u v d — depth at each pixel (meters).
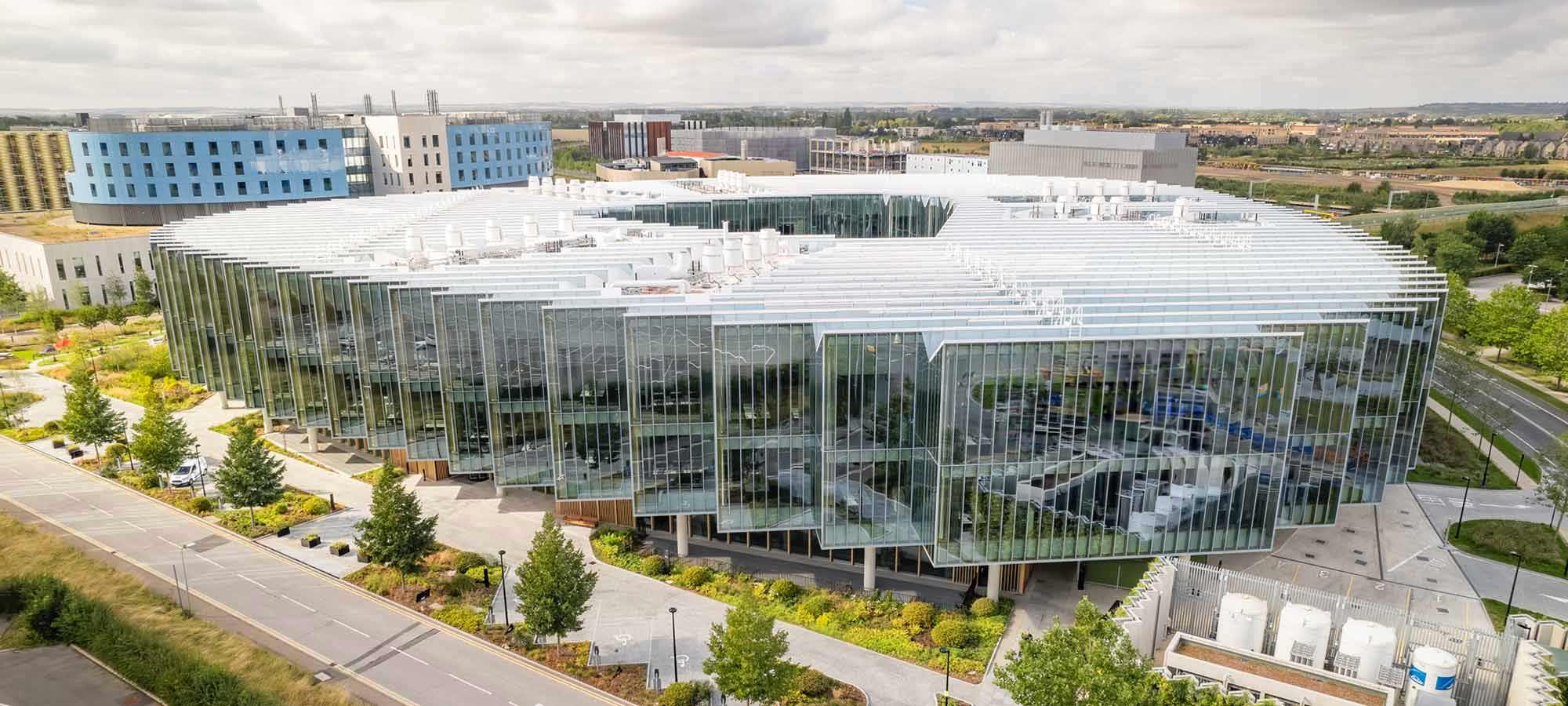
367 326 80.88
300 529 79.38
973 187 148.25
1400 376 73.56
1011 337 60.97
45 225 186.25
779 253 92.25
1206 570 59.59
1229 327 62.91
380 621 64.94
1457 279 139.62
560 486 73.31
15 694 54.88
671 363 67.19
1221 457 62.00
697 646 61.75
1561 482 75.44
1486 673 51.72
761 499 68.25
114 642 58.97
